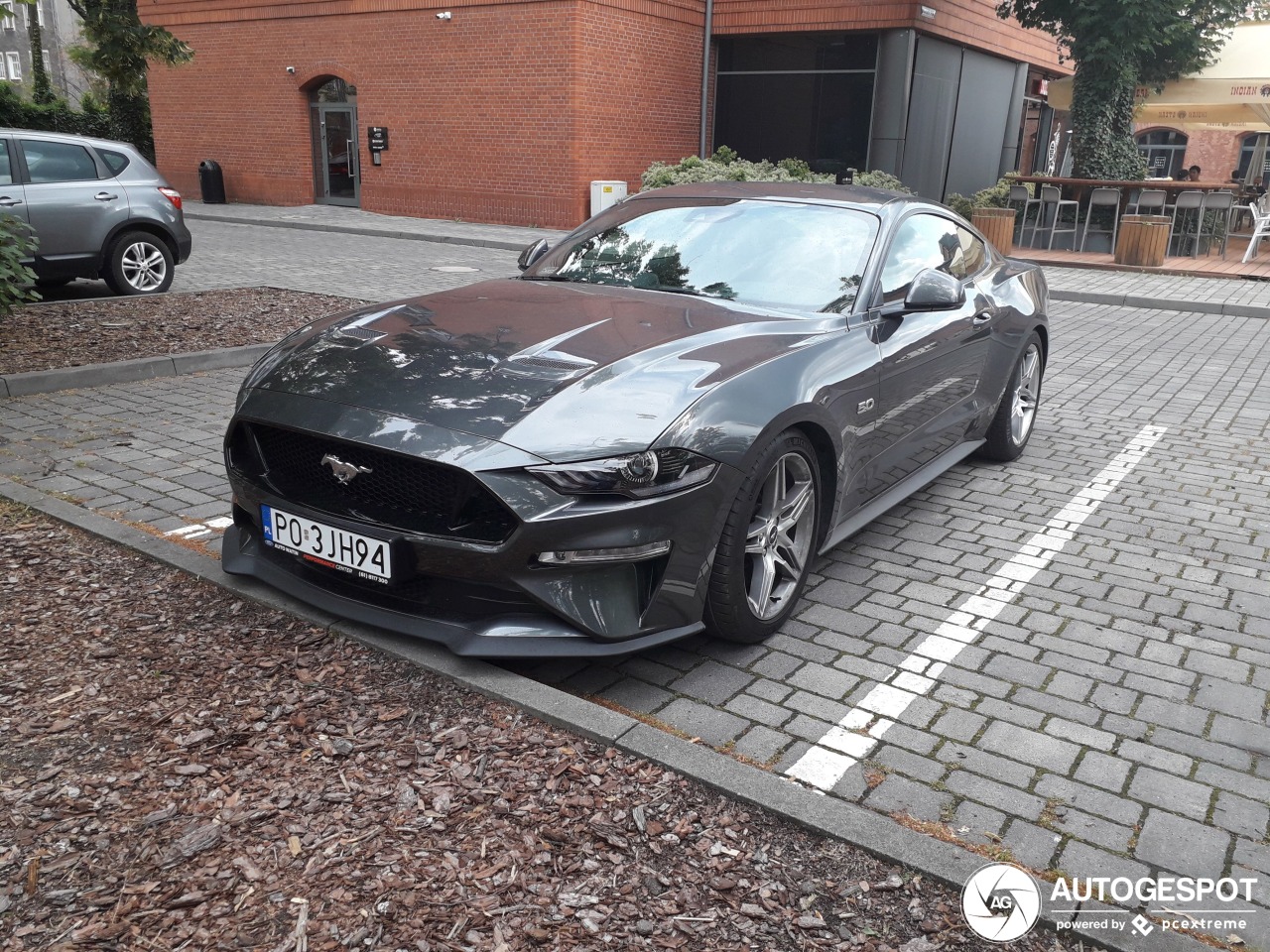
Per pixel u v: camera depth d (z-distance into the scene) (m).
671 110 20.88
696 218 4.52
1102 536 4.77
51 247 9.60
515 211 19.84
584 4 18.30
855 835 2.43
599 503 2.90
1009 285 5.62
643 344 3.42
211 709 2.91
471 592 3.05
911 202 4.76
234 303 9.99
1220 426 6.88
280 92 22.80
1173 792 2.76
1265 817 2.66
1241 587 4.21
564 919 2.16
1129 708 3.21
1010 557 4.47
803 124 21.08
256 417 3.32
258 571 3.53
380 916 2.15
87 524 4.18
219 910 2.15
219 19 23.22
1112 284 14.16
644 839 2.43
